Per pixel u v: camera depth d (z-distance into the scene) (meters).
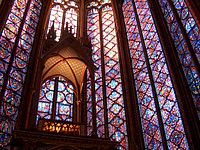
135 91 15.75
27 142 10.80
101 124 14.93
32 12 17.73
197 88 12.98
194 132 12.46
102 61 17.67
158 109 14.38
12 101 13.69
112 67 17.34
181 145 12.70
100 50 18.27
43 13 18.17
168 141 13.28
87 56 15.13
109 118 15.19
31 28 17.02
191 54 13.70
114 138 14.41
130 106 15.09
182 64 14.26
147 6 18.20
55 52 14.81
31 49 16.17
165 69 15.05
